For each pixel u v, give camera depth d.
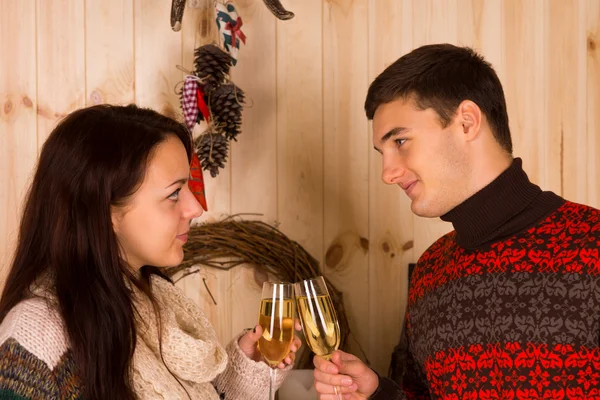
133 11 2.22
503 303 1.27
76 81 2.21
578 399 1.20
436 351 1.35
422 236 2.29
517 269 1.27
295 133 2.27
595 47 2.30
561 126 2.32
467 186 1.34
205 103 2.05
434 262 1.44
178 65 2.23
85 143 1.21
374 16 2.28
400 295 2.29
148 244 1.25
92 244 1.20
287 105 2.26
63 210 1.20
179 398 1.24
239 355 1.52
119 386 1.17
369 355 2.28
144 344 1.27
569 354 1.20
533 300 1.24
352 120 2.28
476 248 1.33
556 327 1.22
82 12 2.21
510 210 1.31
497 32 2.30
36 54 2.21
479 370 1.28
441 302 1.36
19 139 2.21
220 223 2.21
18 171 2.21
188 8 2.23
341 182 2.28
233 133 2.07
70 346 1.14
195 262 2.17
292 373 2.03
